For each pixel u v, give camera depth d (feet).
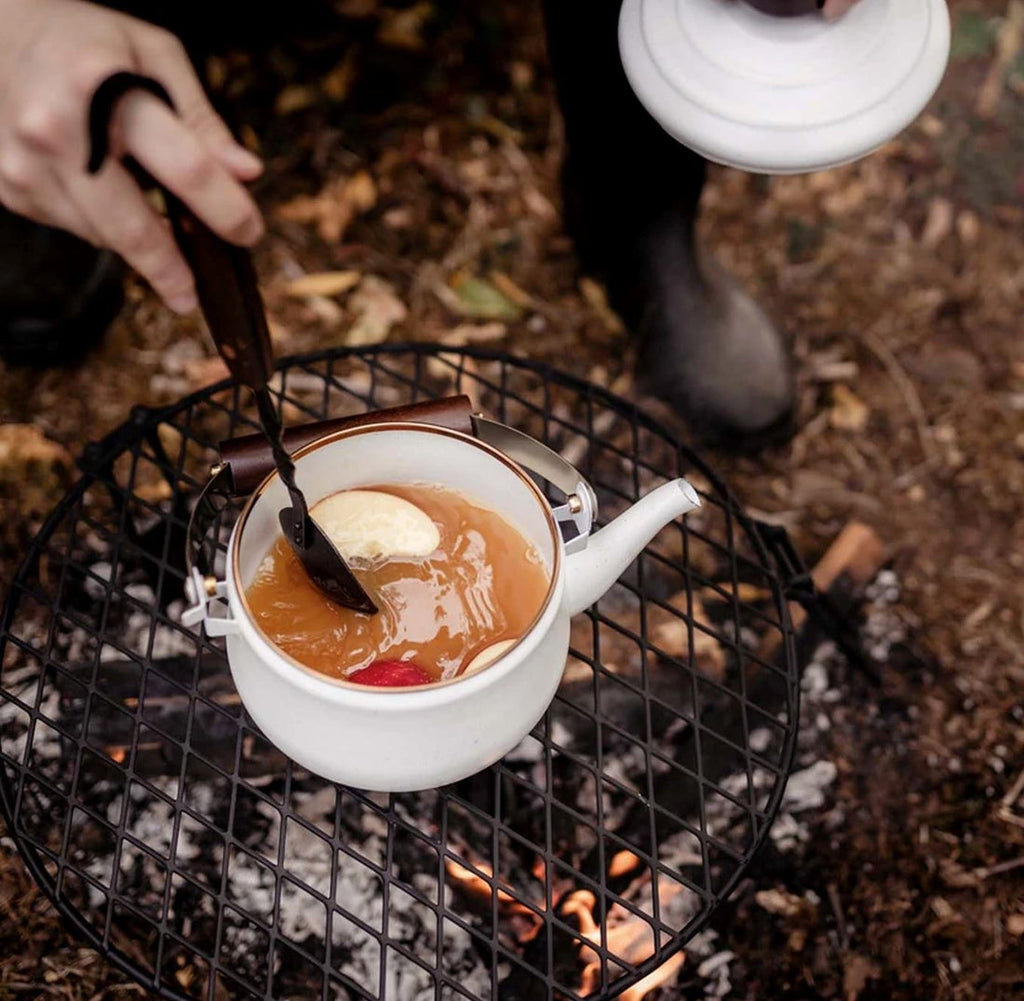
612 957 2.54
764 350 5.12
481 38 6.94
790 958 3.90
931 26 2.63
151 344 5.41
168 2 5.71
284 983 3.65
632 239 5.04
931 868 4.13
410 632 2.39
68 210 2.24
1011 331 5.95
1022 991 3.87
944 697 4.58
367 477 2.63
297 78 6.63
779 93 2.51
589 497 2.57
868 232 6.35
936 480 5.34
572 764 4.11
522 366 3.57
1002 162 6.68
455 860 2.65
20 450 4.77
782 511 5.15
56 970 3.63
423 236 6.12
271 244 5.94
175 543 4.20
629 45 2.72
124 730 3.83
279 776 3.94
